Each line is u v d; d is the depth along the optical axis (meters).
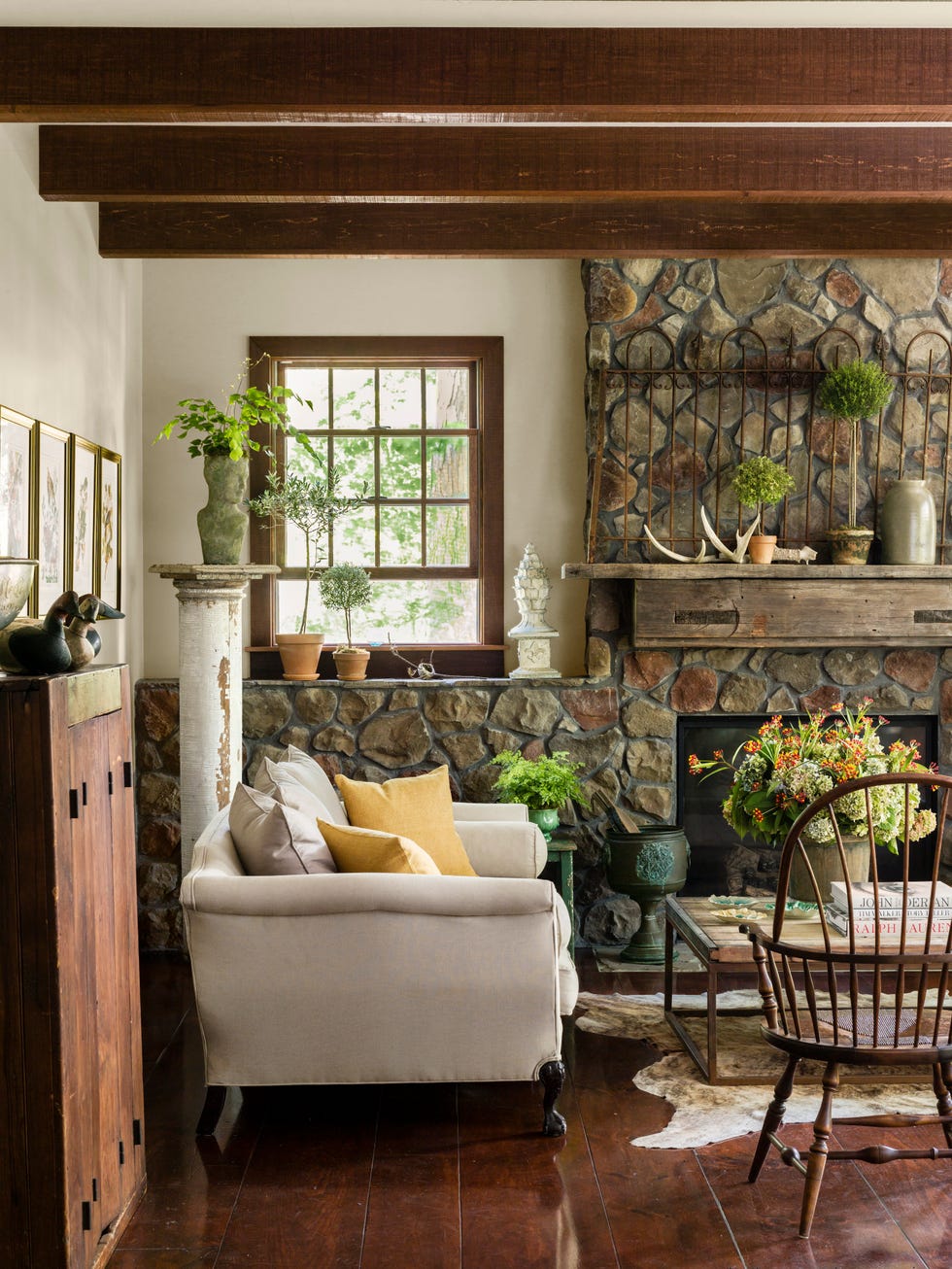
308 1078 3.27
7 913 2.37
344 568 5.44
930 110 3.31
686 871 5.18
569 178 4.10
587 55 3.27
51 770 2.36
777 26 3.27
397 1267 2.62
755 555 5.25
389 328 5.63
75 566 4.44
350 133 4.11
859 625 5.23
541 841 4.31
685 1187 3.01
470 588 5.75
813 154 4.11
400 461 5.75
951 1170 3.13
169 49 3.25
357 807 4.20
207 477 4.75
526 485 5.68
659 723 5.38
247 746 5.35
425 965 3.26
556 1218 2.85
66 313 4.41
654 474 5.39
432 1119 3.47
